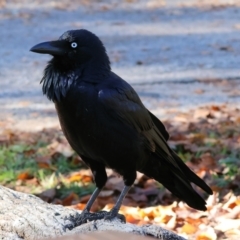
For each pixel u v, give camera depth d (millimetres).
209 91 19141
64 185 12117
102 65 8188
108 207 10836
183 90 19281
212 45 25953
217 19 32094
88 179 12281
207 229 9516
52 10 34812
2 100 18672
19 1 37469
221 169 12352
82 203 11297
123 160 8219
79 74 8008
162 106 17469
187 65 22656
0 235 7023
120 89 8148
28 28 30016
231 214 10219
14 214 7336
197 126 14930
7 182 12391
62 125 8180
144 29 29719
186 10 34812
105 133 8031
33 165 12992
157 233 6785
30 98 18812
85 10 34969
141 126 8320
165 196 11531
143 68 22297
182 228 9750
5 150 13781
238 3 36656
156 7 35875
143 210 10531
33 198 7938
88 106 7918
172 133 14312
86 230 6992
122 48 25656
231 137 14141
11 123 16141
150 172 8797
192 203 8969
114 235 5750
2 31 29422
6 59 24250
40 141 14312
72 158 13242
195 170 12391
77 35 8062
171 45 26141
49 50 7973
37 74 21906
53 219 7273
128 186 8312
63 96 7969
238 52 24656
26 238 7027
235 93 18812
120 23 31281
